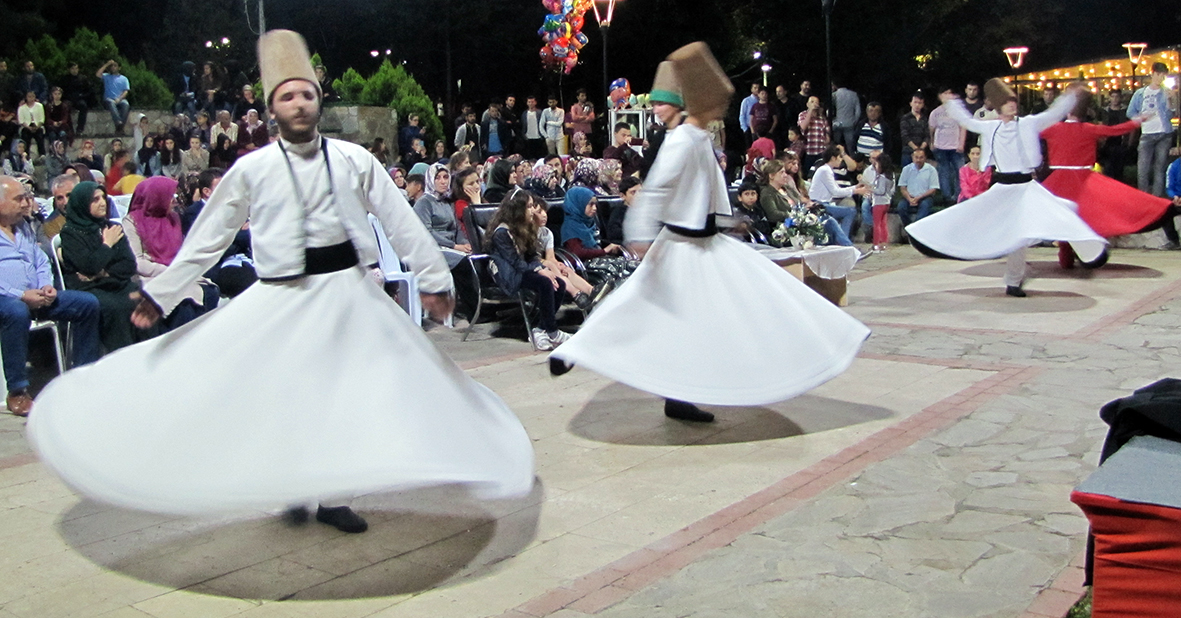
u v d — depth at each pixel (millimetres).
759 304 5570
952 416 6070
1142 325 8562
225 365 3977
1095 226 10844
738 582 3908
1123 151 15055
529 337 8609
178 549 4398
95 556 4336
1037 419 5957
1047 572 3904
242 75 21219
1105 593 2998
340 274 4211
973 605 3656
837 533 4359
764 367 5449
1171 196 12844
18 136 18875
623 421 6195
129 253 7477
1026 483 4898
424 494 5023
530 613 3723
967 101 15289
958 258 9656
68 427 3996
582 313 9906
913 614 3607
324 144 4285
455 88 30266
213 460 3770
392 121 21359
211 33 28031
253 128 16844
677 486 5051
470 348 8477
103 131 20781
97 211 7281
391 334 4172
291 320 4090
